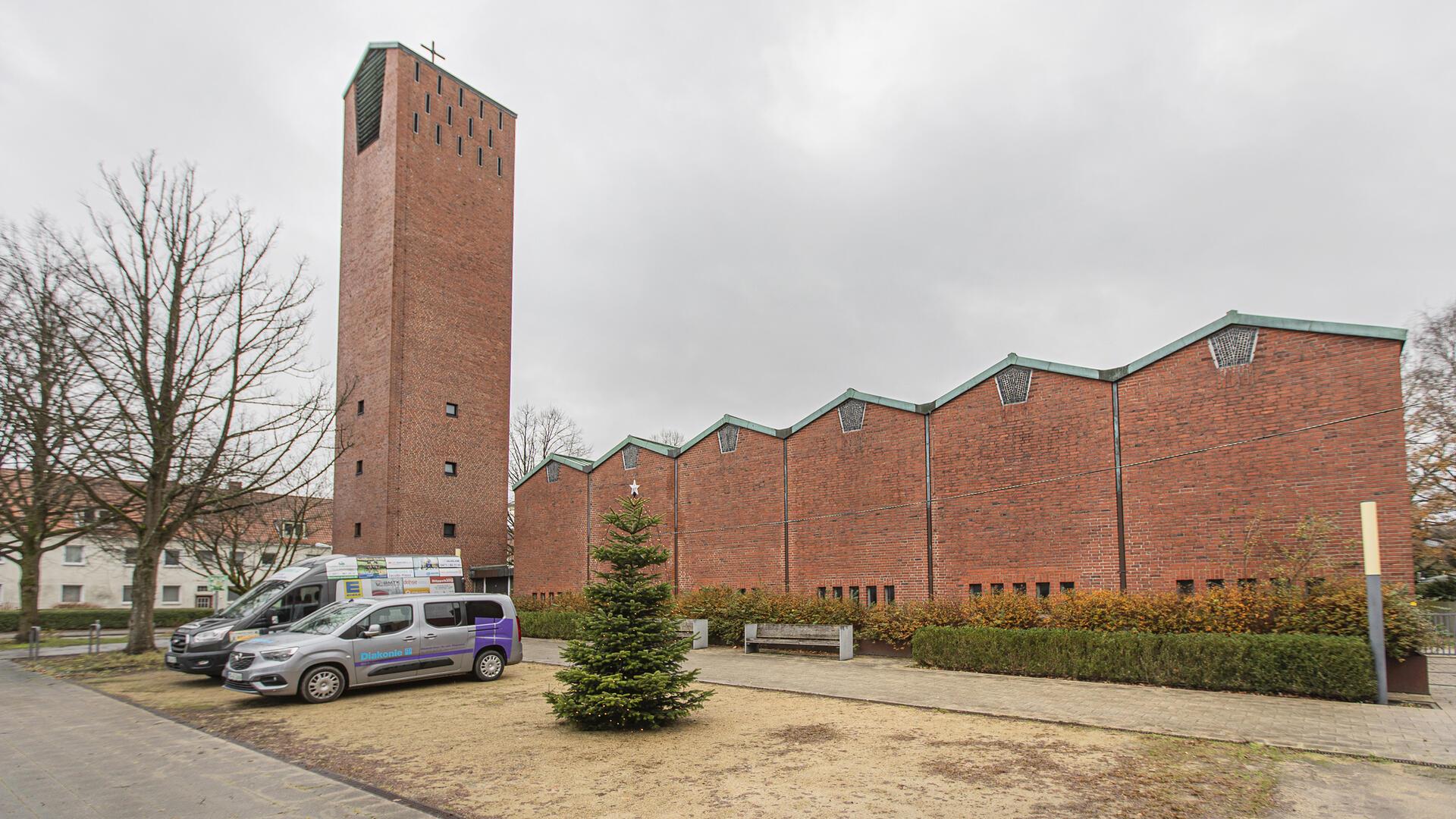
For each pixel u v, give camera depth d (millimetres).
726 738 9867
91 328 20562
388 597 15031
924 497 22203
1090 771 8078
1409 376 31453
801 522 25250
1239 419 17141
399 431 33000
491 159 38000
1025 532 20156
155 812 7184
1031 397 20406
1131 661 13859
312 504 35750
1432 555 29359
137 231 21391
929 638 16562
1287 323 16672
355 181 36781
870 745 9352
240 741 10320
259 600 18516
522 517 35594
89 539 34969
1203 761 8430
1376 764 8305
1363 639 12148
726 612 21688
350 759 9141
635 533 11102
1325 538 15680
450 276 35531
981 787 7535
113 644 27391
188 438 22234
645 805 7141
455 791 7699
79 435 20688
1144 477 18359
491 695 13930
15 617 35656
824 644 18688
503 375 37156
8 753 9773
